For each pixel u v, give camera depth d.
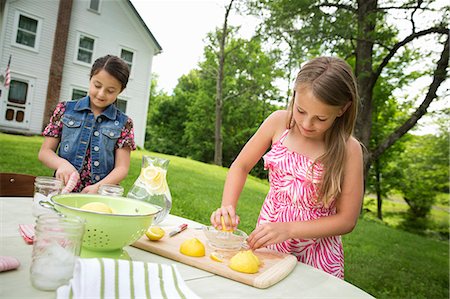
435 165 10.96
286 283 0.81
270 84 14.30
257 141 1.38
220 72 13.91
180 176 7.58
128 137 1.73
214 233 0.97
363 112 7.02
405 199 12.03
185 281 0.74
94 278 0.58
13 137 8.12
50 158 1.52
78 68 10.23
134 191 1.09
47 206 0.94
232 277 0.78
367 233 6.71
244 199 6.44
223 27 13.62
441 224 11.43
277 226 1.03
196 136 16.36
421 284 4.34
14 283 0.61
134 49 11.29
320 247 1.18
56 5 9.66
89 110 1.68
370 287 3.91
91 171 1.67
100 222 0.71
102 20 10.52
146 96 11.69
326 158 1.18
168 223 1.24
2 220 1.00
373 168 11.08
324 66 1.06
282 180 1.27
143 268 0.64
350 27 6.18
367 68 6.96
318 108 1.02
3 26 8.82
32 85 9.41
